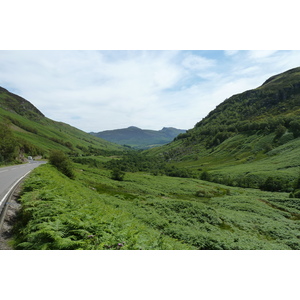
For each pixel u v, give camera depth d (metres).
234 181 97.44
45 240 7.27
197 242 19.08
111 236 8.07
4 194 14.16
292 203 56.44
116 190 63.06
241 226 33.16
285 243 27.88
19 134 174.88
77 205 12.32
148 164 181.88
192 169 151.75
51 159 45.97
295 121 163.62
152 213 29.92
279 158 122.75
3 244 7.57
